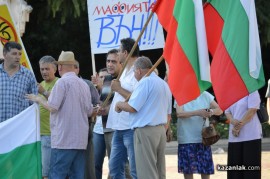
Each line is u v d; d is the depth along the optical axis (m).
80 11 25.33
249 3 9.67
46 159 13.05
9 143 10.51
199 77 9.76
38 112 10.81
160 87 11.15
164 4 10.41
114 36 14.59
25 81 10.96
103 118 12.76
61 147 11.50
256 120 11.76
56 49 29.41
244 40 9.65
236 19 9.67
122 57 11.90
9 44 10.81
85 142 11.75
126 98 11.38
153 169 11.14
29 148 10.66
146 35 14.26
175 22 10.06
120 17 14.54
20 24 18.08
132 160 11.67
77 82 11.66
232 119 11.74
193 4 9.73
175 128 23.52
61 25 28.34
